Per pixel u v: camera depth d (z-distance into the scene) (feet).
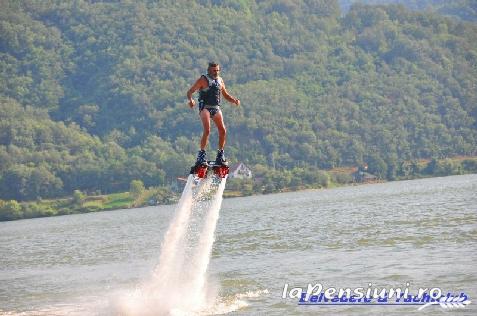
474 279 331.77
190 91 255.29
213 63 255.91
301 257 465.06
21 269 578.25
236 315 300.20
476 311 281.74
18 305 374.43
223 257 504.43
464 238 481.46
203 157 256.52
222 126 256.93
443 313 282.77
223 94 258.98
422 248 448.65
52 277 494.18
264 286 361.71
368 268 388.16
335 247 505.25
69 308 352.08
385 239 522.47
